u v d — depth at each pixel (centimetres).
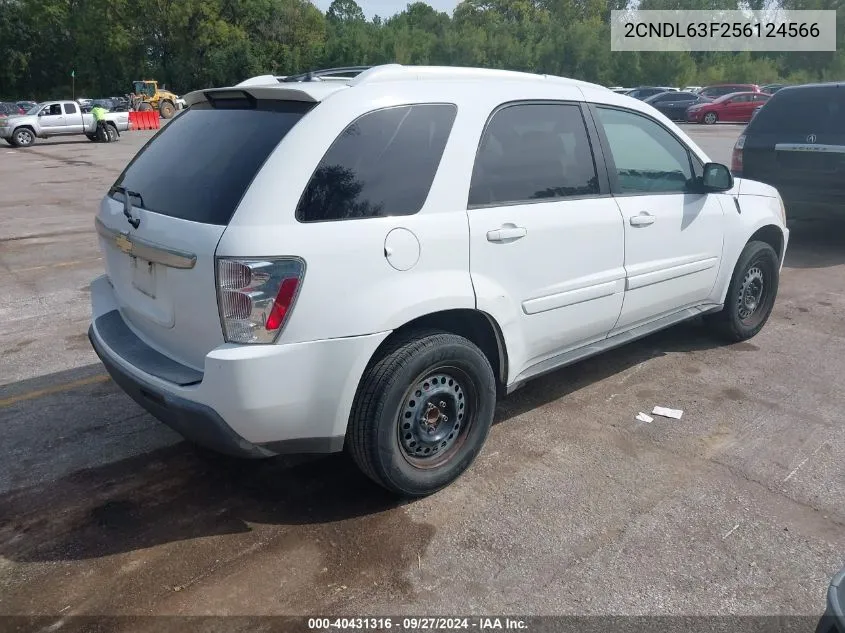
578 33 5425
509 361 362
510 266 350
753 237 539
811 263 792
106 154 2220
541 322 375
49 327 596
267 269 274
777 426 411
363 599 276
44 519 327
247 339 279
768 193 545
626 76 5341
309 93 303
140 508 335
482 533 315
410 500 340
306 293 281
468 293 330
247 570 292
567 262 380
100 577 288
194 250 283
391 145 312
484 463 372
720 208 487
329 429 302
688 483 352
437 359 319
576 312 395
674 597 276
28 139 2598
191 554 302
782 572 289
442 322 345
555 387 466
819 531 315
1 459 379
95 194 1379
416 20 7344
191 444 395
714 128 2912
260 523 324
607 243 402
